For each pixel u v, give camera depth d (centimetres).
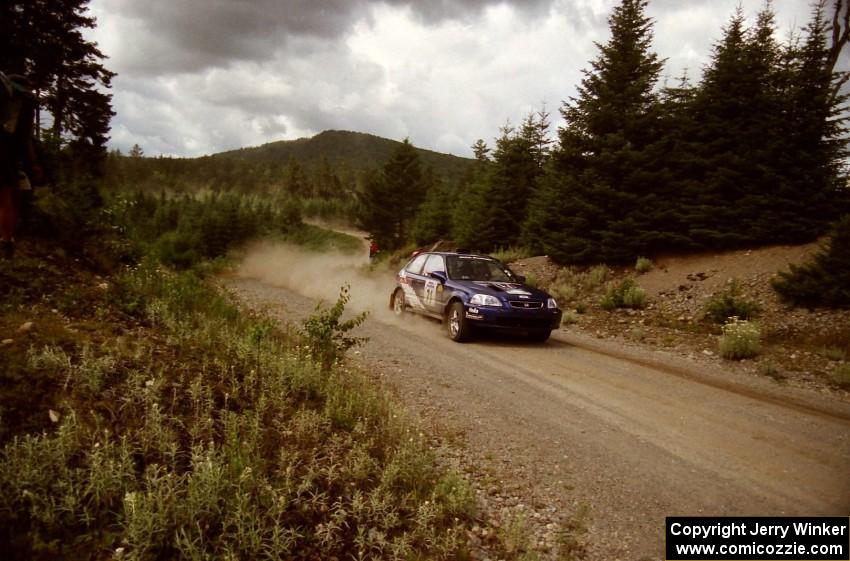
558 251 1719
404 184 4781
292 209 7944
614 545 340
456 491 369
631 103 1648
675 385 709
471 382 670
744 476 440
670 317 1203
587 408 597
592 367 791
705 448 496
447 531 320
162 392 379
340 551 291
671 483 424
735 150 1534
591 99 1723
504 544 332
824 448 505
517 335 1037
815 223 1355
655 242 1622
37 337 386
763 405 634
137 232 1027
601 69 1730
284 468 339
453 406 574
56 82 2719
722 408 616
